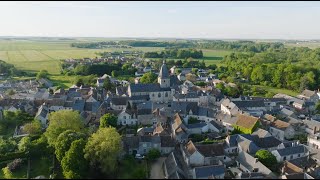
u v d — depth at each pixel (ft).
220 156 438.81
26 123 596.70
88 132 513.04
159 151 456.45
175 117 568.41
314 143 505.25
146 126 581.94
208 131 554.46
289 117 620.49
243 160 426.51
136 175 354.74
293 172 398.21
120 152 423.23
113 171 370.12
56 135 488.44
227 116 585.63
